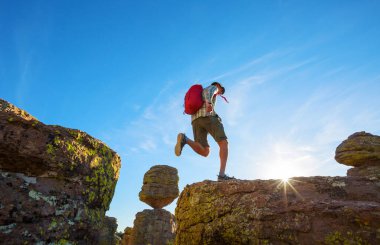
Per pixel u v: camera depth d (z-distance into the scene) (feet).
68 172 10.13
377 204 12.55
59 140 10.06
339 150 69.56
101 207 11.46
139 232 81.10
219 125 19.07
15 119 9.18
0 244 8.19
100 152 11.67
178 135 18.76
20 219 8.74
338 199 13.83
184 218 17.67
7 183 8.84
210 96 18.84
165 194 86.79
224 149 18.71
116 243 96.43
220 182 16.53
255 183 15.52
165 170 90.58
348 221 12.00
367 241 11.41
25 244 8.64
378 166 63.10
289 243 12.67
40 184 9.52
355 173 65.77
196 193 17.10
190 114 20.15
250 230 13.74
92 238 10.71
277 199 14.23
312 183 14.94
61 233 9.61
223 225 14.79
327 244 11.97
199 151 19.53
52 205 9.55
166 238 81.92
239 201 14.99
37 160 9.36
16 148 8.97
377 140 66.28
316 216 12.66
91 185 10.97
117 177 12.70
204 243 15.24
